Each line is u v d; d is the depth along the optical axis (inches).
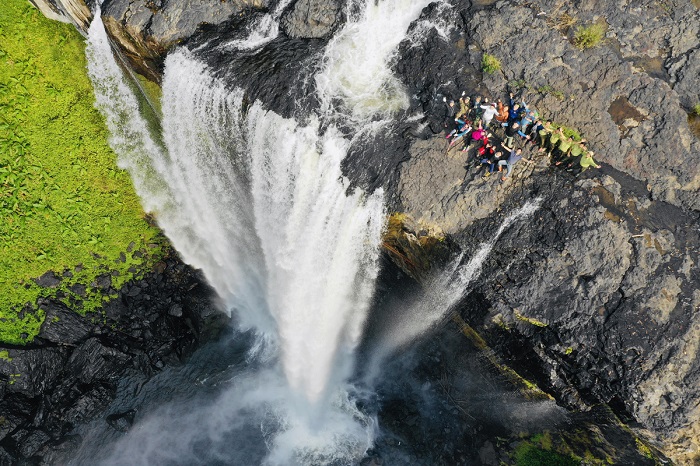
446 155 792.9
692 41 817.5
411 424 943.0
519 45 824.9
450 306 842.8
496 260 775.1
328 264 865.5
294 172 832.9
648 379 717.9
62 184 988.6
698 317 726.5
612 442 780.0
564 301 747.4
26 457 867.4
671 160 778.2
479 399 912.9
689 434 720.3
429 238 797.2
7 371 906.1
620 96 802.8
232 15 864.9
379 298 935.0
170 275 1021.8
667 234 756.6
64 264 974.4
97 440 914.7
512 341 789.2
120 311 985.5
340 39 858.1
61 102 1000.2
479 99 794.8
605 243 747.4
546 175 778.2
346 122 816.9
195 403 962.7
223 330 1031.6
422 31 853.8
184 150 952.9
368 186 799.1
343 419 952.9
